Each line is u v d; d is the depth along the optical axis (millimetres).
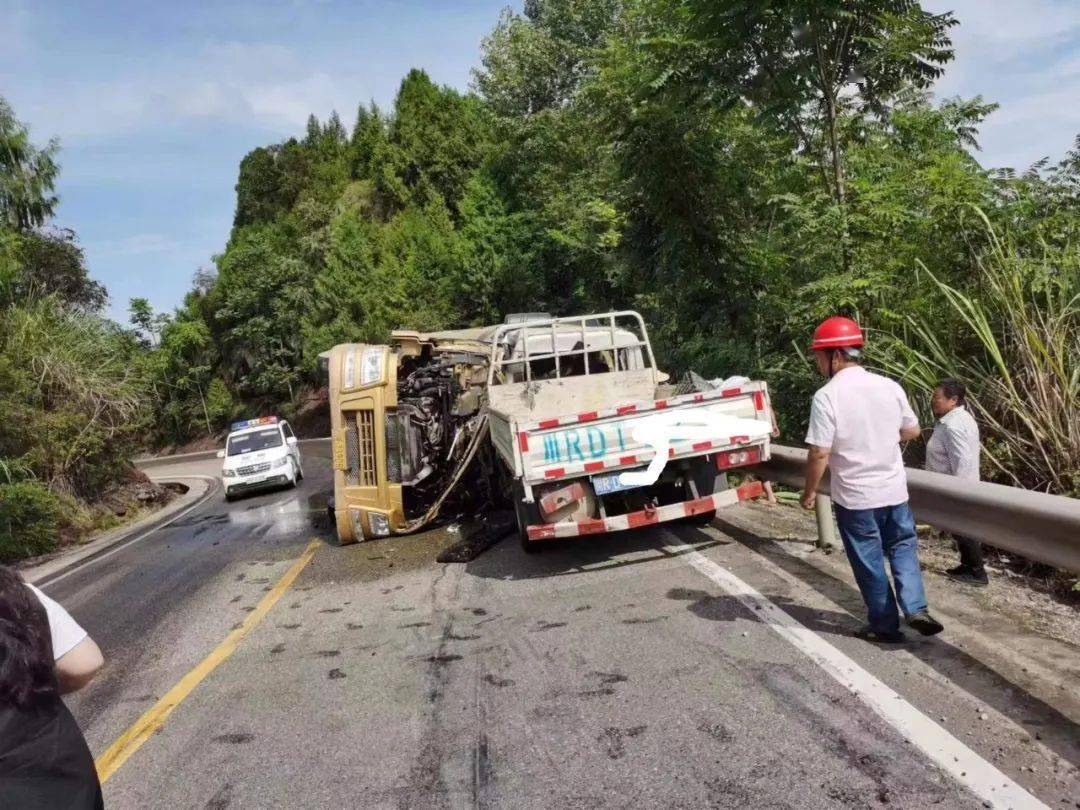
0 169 23125
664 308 15219
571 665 4852
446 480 10539
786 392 11148
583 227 24141
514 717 4223
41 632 2035
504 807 3357
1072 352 6832
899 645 4547
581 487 6910
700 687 4285
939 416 5762
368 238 51781
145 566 11609
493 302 35812
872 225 9664
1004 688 3879
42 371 20969
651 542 7824
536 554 7957
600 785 3436
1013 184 8625
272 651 6000
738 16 10055
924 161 9836
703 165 12758
